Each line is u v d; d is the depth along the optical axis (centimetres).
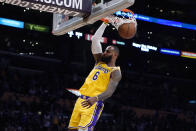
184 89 2595
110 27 1606
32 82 1966
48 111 1711
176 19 1902
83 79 2273
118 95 2180
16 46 2052
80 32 1616
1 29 1571
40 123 1559
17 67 2227
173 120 2017
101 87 397
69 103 1861
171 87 2541
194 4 1908
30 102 1769
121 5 358
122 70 2341
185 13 1956
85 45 2253
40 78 2086
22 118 1529
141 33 1780
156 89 2384
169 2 1867
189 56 1889
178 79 2583
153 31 1828
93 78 404
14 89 1827
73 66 2392
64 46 2328
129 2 351
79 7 396
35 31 1627
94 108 398
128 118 1897
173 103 2298
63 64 2355
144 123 1897
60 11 398
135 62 2195
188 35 1934
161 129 1888
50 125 1583
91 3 405
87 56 2333
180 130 1950
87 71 2319
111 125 1756
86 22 417
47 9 394
